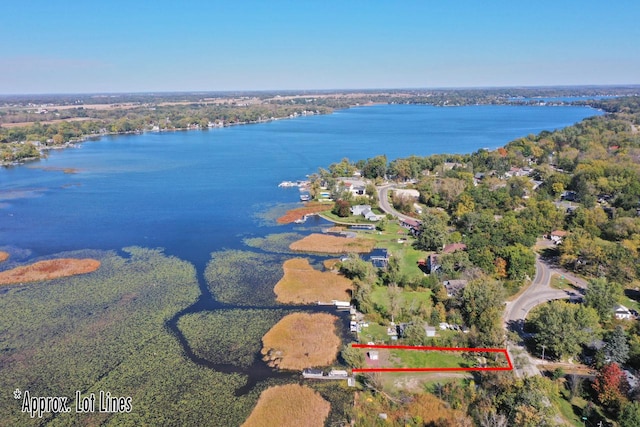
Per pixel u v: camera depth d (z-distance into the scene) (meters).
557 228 140.50
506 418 60.03
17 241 141.75
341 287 107.00
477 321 86.00
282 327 89.50
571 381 70.06
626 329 83.62
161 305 99.62
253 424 65.00
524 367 73.88
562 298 97.62
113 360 80.00
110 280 112.69
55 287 109.12
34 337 87.38
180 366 78.19
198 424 65.19
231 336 87.19
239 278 113.06
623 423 58.44
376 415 65.56
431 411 65.31
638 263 106.94
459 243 125.38
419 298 99.81
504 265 104.75
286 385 73.12
